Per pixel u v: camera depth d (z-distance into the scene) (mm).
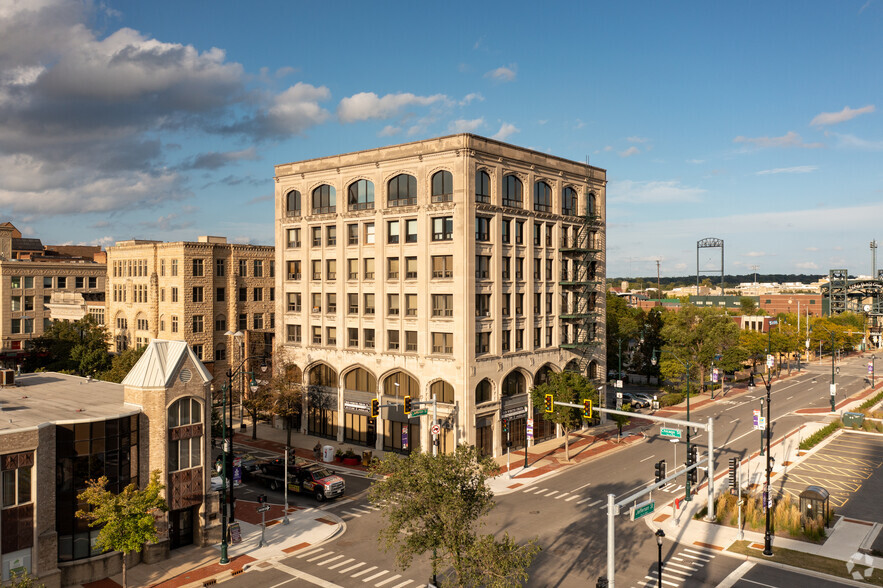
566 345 64500
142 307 82438
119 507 30234
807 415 77938
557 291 64750
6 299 92188
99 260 121188
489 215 56594
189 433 36188
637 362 103000
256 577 32562
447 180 55344
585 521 40500
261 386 62531
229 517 39562
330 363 63656
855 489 47875
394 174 58719
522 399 60625
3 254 108750
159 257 79750
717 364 90250
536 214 61781
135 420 34219
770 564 33812
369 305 60875
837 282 187125
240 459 51594
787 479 50688
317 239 65688
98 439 32312
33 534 29922
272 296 86875
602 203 71250
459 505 26438
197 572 33062
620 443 62375
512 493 46562
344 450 59500
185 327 76875
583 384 56625
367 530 39594
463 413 54125
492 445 57125
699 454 58312
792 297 182500
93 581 31844
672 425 71188
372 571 33250
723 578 31984
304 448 60750
